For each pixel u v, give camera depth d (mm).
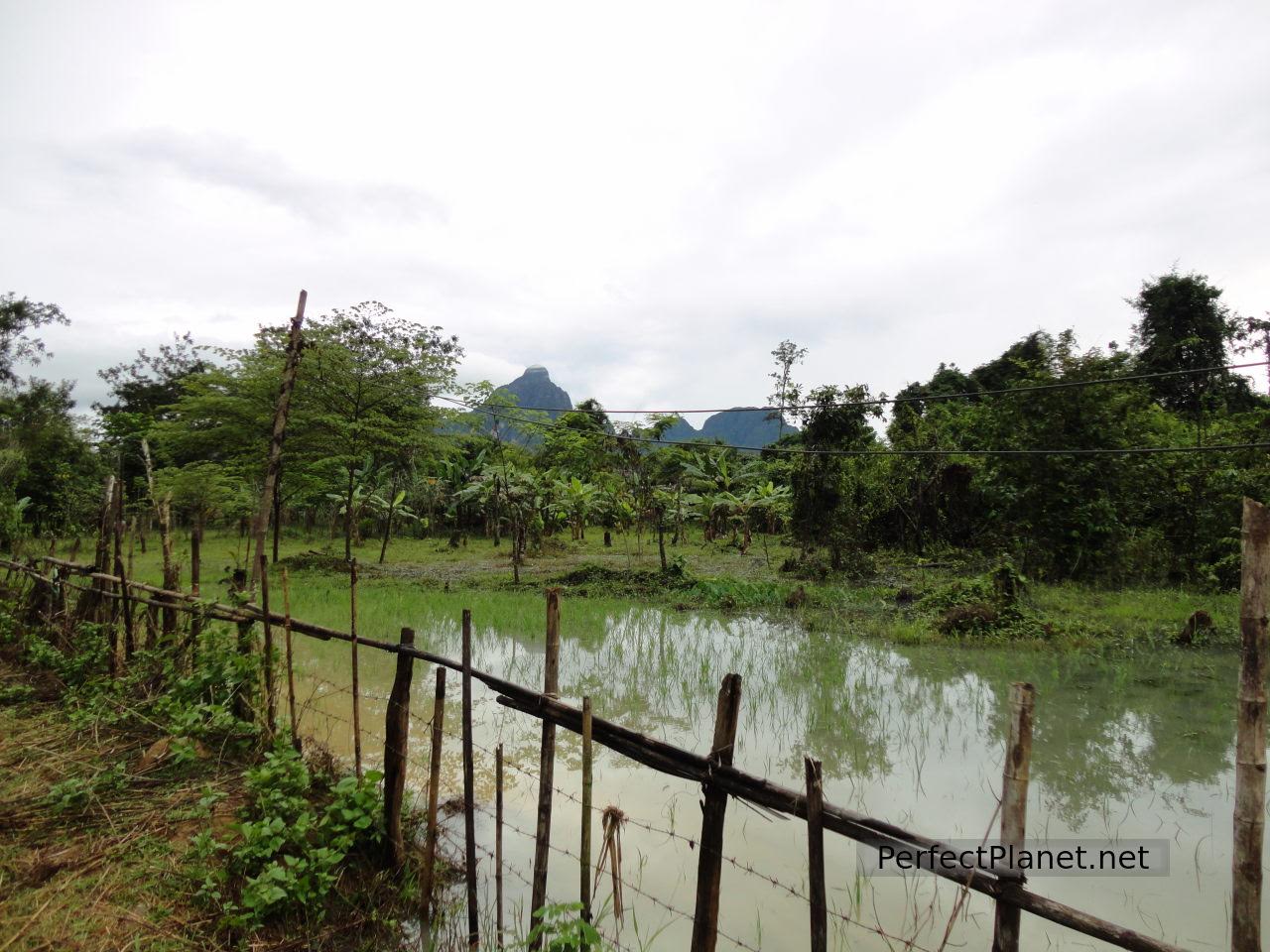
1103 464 15633
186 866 3996
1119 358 15844
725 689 3010
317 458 21312
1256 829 2029
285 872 3721
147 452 7387
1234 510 15039
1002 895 2398
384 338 18703
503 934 3840
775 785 2848
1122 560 15609
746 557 23203
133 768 5121
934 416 23438
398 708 4324
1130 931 2162
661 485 29250
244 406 19016
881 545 21656
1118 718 7594
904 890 4383
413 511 32594
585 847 3314
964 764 6375
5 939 3357
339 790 4328
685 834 5047
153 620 7102
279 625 5473
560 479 28703
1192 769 6281
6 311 28000
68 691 6488
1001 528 18531
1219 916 4109
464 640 3865
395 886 4141
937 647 10859
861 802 5590
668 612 13891
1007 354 27234
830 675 9125
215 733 5594
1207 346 22875
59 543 24453
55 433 28406
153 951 3363
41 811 4504
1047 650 10578
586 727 3334
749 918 4074
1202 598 13844
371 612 13188
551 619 3609
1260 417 16562
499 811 3639
